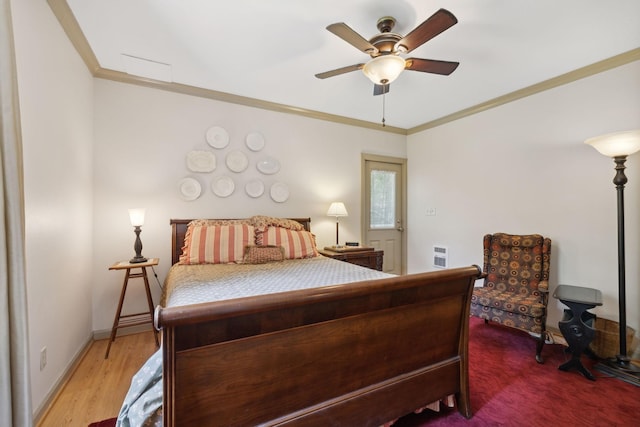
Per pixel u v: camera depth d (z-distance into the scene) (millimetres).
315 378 1221
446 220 3867
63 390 1816
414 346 1486
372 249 3588
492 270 2945
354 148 4035
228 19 1905
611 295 2404
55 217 1770
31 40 1489
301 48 2242
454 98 3219
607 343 2193
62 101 1877
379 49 1874
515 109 3080
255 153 3334
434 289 1491
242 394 1073
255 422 1104
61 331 1857
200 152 3010
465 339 1640
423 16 1865
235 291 1656
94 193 2584
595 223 2502
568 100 2662
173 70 2592
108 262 2639
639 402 1719
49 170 1689
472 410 1655
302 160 3645
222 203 3143
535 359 2260
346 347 1282
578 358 2045
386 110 3619
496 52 2279
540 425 1533
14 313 1132
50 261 1698
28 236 1455
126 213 2709
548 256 2627
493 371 2082
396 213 4406
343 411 1271
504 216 3193
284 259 2832
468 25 1948
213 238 2686
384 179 4324
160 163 2850
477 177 3475
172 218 2898
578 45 2189
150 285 2797
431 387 1528
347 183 3980
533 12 1823
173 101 2906
